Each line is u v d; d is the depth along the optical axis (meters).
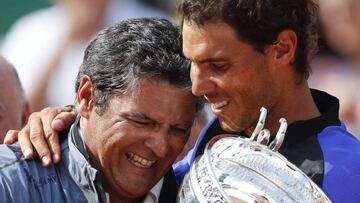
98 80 10.79
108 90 10.72
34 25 19.33
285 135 10.66
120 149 10.77
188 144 11.91
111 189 11.09
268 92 10.42
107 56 10.75
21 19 19.73
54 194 10.91
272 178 9.96
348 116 17.75
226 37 10.16
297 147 10.63
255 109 10.44
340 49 17.95
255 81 10.34
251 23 10.18
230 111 10.41
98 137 10.86
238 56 10.22
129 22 10.85
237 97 10.34
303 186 9.95
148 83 10.59
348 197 10.30
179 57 10.62
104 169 10.94
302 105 10.70
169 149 10.80
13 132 11.57
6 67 13.47
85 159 10.91
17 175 10.87
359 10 17.67
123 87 10.64
